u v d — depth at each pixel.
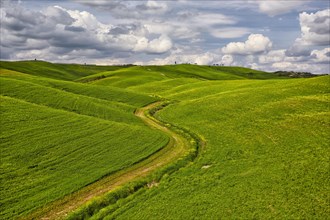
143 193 35.97
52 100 80.19
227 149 50.28
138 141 55.81
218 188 35.94
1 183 36.22
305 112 61.78
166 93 134.88
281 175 37.59
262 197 32.94
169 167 43.84
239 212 30.42
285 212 29.88
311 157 41.81
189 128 66.81
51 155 45.44
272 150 46.72
